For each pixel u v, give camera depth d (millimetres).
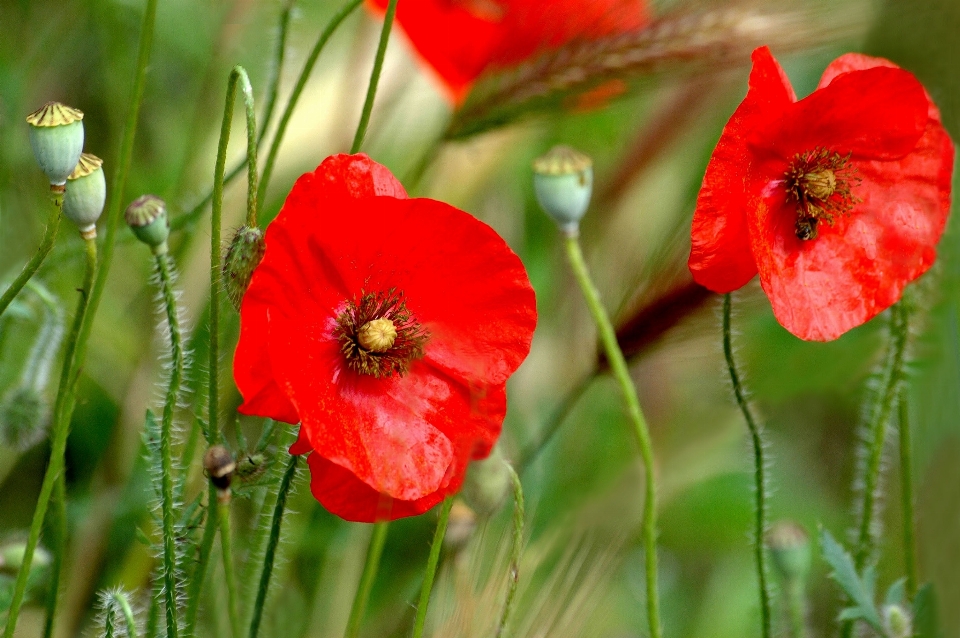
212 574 1006
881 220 970
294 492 939
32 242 1087
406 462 923
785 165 963
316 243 923
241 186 1113
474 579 961
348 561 1058
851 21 1030
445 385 936
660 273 1021
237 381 899
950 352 1030
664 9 1041
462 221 924
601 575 1006
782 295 959
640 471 1093
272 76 1005
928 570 1015
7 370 1060
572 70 1047
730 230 937
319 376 925
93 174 902
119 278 1097
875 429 989
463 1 1079
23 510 1080
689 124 1121
